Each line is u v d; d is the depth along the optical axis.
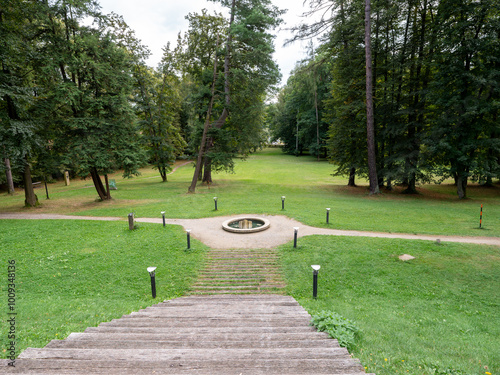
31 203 23.36
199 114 31.92
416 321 7.47
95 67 21.52
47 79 21.56
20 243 14.36
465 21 21.33
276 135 78.38
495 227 15.91
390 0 25.00
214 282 10.70
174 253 13.19
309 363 3.81
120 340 4.78
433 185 34.16
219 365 3.75
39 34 21.12
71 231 16.12
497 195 28.05
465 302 8.90
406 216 18.88
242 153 32.31
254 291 9.99
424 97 24.97
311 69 28.38
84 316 7.49
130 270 11.67
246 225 17.17
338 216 18.91
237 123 30.34
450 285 9.91
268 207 21.56
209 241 14.73
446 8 22.12
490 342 6.27
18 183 41.88
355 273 10.97
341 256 12.32
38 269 11.64
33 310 7.98
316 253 12.73
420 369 4.58
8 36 17.83
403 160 26.20
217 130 28.94
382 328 6.66
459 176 25.20
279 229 16.34
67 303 8.76
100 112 22.16
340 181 38.56
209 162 33.84
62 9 21.11
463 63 22.28
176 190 30.42
